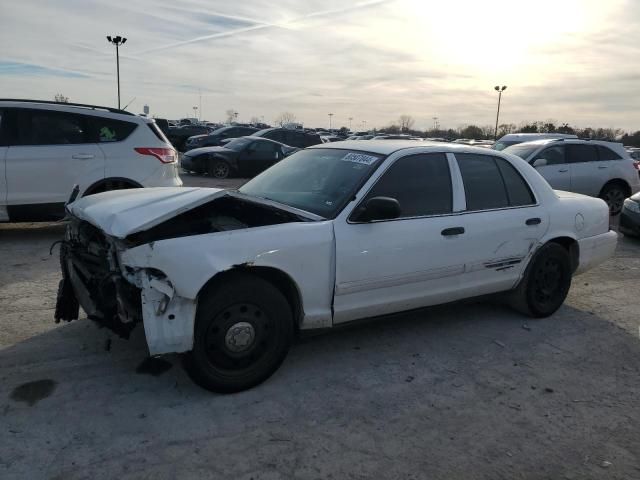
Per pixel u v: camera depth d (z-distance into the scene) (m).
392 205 3.66
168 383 3.52
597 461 2.89
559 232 4.95
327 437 3.01
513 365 4.04
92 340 4.11
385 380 3.71
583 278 6.66
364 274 3.78
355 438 3.01
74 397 3.29
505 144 16.52
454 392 3.59
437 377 3.79
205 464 2.72
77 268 3.75
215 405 3.28
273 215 4.05
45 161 7.12
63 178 7.24
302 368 3.84
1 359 3.75
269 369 3.52
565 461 2.88
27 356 3.81
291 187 4.29
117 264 3.19
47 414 3.10
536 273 4.86
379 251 3.81
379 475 2.70
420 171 4.21
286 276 3.50
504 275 4.64
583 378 3.87
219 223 3.94
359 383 3.65
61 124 7.31
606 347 4.45
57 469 2.63
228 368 3.38
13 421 3.01
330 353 4.11
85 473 2.61
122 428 3.00
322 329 3.78
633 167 12.29
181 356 3.30
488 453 2.93
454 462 2.84
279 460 2.79
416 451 2.92
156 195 3.73
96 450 2.79
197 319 3.21
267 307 3.42
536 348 4.37
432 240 4.07
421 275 4.07
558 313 5.25
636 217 9.09
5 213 7.04
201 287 3.12
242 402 3.33
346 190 3.91
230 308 3.31
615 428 3.22
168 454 2.79
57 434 2.91
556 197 5.08
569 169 11.53
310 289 3.58
